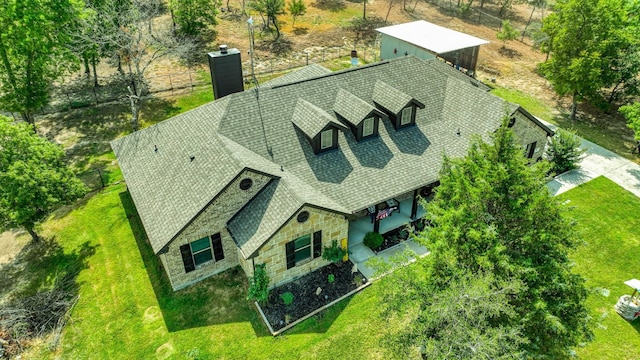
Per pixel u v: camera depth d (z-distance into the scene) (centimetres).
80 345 1916
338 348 1895
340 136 2453
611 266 2323
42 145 2375
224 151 2142
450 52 4172
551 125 3606
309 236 2125
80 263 2328
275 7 4984
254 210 2081
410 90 2784
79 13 3253
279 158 2300
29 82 3136
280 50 4850
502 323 1569
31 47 2972
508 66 4678
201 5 4625
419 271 1694
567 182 2961
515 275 1476
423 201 1912
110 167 3080
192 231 2028
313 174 2283
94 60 3947
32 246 2441
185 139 2398
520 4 6769
